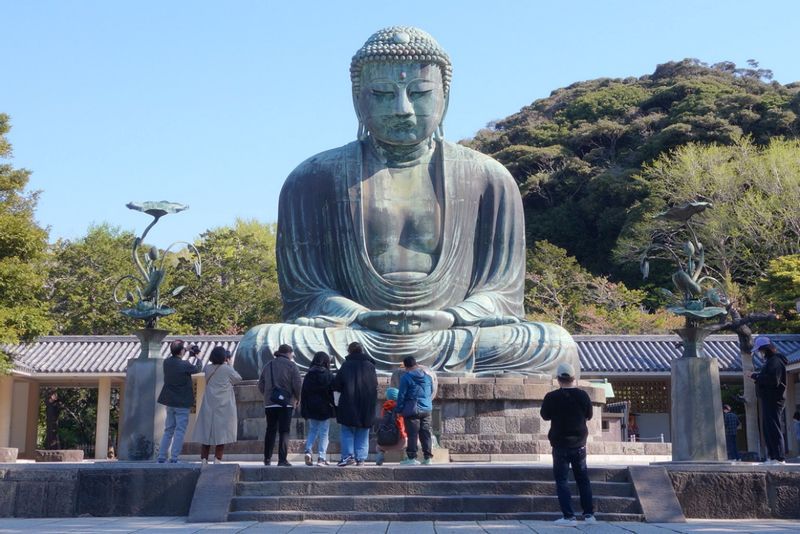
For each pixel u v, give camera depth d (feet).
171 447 45.47
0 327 82.07
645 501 38.37
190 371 43.88
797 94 178.91
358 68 68.08
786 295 107.86
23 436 110.73
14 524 36.52
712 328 45.11
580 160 190.29
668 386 106.01
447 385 57.77
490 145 211.00
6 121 91.91
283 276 68.44
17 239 86.63
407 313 62.18
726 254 139.23
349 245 66.69
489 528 34.30
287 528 34.47
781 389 44.50
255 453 58.13
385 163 68.80
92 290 131.85
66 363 103.76
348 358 43.39
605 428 73.67
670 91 200.13
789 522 37.86
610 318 136.46
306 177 68.95
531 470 40.34
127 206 47.24
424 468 40.42
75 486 40.01
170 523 36.86
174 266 142.72
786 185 136.05
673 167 151.84
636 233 150.61
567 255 180.75
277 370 42.68
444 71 68.33
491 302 65.67
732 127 172.45
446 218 67.15
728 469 39.78
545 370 61.57
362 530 33.53
